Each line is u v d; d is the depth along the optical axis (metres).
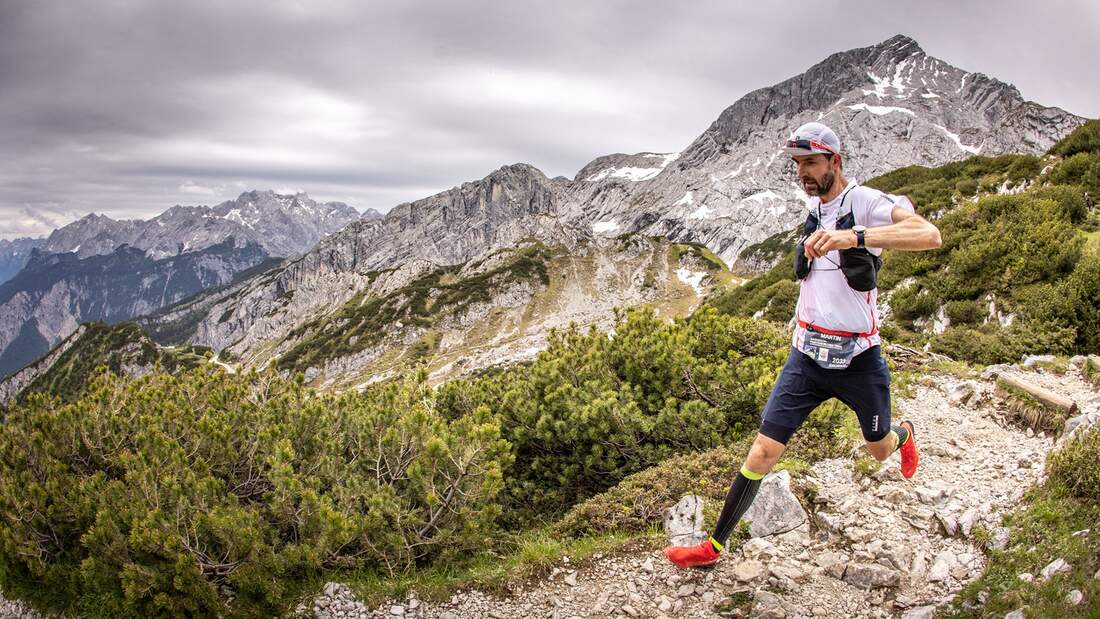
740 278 184.25
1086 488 5.38
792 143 4.09
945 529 5.75
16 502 6.64
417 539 6.58
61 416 7.84
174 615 5.82
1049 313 13.48
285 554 6.18
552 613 5.48
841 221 4.06
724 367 9.70
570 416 9.25
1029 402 8.29
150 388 10.17
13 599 6.66
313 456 8.09
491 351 139.00
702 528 6.11
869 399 4.38
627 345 10.80
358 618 5.71
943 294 17.94
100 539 6.14
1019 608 4.45
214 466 7.85
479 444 6.91
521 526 8.87
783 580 5.34
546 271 191.50
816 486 6.68
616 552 6.16
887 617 4.89
